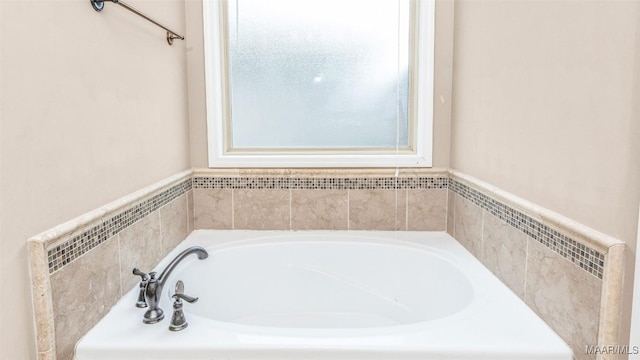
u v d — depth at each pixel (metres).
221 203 2.24
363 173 2.20
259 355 1.14
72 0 1.15
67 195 1.14
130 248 1.50
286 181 2.22
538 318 1.29
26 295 0.99
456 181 2.06
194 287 1.85
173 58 1.97
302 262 2.10
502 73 1.55
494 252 1.62
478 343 1.15
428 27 2.11
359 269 2.08
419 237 2.15
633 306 0.91
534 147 1.32
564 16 1.15
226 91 2.25
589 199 1.05
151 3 1.70
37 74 1.02
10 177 0.93
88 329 1.22
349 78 2.24
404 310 1.98
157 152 1.78
